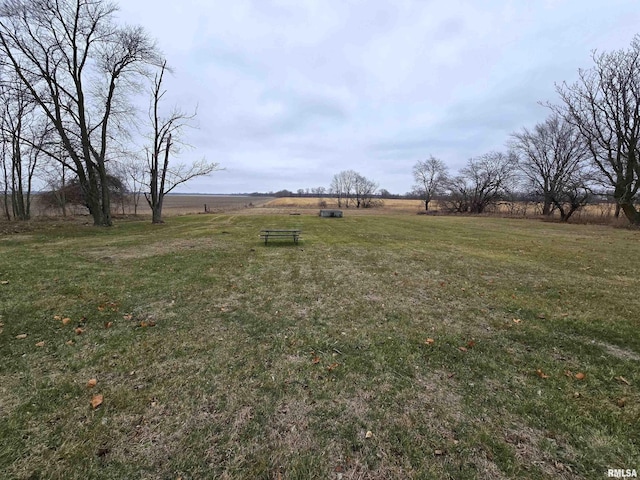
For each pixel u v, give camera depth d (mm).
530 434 2479
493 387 3098
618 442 2404
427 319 4812
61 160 16141
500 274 7672
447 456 2254
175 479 2035
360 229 18125
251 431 2473
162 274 7133
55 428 2438
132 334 4125
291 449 2305
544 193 32406
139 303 5254
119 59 16906
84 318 4562
